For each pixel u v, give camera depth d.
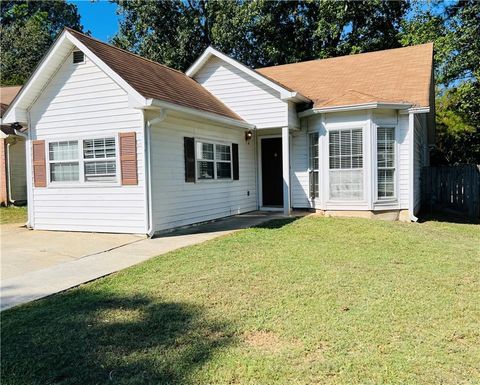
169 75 11.84
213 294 4.84
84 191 9.62
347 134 11.21
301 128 12.86
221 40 25.12
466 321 3.97
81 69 9.41
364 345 3.47
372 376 2.99
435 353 3.32
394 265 6.07
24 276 5.91
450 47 17.80
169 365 3.21
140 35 26.28
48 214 10.16
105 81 9.16
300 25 26.56
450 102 21.92
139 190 8.89
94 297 4.84
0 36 27.91
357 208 11.15
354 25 25.47
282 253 6.83
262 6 24.77
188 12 25.86
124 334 3.79
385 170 11.05
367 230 8.98
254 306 4.43
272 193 14.39
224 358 3.30
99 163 9.42
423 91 11.33
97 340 3.68
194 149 10.47
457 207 13.80
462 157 22.89
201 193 10.77
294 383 2.93
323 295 4.74
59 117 9.80
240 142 13.03
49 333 3.84
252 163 13.86
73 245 8.11
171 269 5.93
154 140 8.95
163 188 9.23
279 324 3.94
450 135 22.06
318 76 14.62
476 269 5.85
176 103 8.98
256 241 7.84
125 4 25.64
